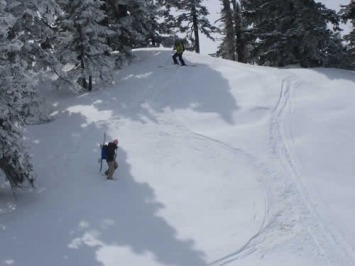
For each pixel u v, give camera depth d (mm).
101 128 21172
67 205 15930
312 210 15570
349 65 32062
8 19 16062
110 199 16234
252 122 21312
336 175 17625
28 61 22188
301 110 22172
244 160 18578
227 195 16391
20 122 16391
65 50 24953
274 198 16234
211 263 12836
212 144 19766
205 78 25453
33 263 12688
